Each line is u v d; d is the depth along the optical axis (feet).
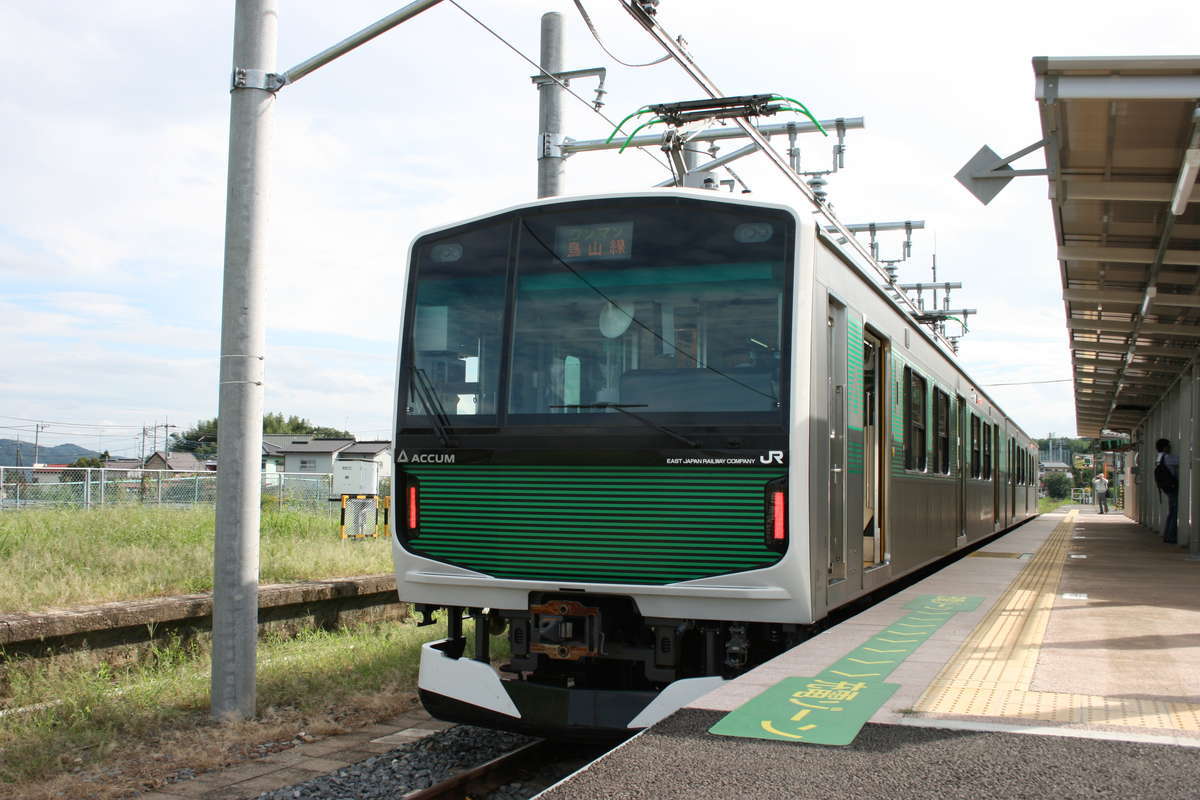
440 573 21.30
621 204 21.24
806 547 18.99
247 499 23.84
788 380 19.31
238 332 23.99
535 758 21.25
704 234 20.59
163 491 73.26
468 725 22.53
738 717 13.84
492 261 22.04
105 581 32.89
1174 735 12.78
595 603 20.40
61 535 45.14
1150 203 31.89
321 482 80.12
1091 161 29.50
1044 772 11.46
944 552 37.47
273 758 21.18
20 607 28.02
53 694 24.27
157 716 23.26
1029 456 97.66
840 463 22.07
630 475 19.89
